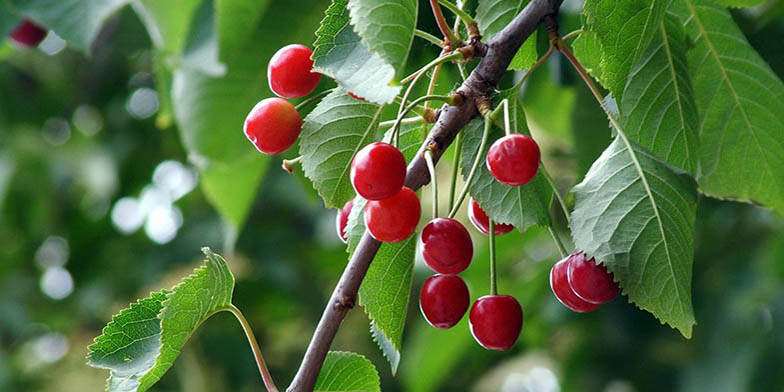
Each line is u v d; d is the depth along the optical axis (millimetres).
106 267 2146
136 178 2125
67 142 2127
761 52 1163
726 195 1062
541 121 1258
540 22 962
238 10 1180
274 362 2037
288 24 1192
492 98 964
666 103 1003
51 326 2248
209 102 1210
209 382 1966
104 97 2135
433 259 965
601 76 984
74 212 2178
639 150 963
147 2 1151
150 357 958
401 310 979
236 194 1284
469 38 954
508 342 981
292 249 2045
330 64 925
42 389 2096
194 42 1181
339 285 940
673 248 948
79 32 1137
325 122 979
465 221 1461
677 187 957
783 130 1045
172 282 2006
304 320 2096
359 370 998
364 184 929
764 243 1450
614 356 1675
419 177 954
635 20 949
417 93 1096
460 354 1571
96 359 955
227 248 1299
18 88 2104
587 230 956
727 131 1054
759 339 1438
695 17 1045
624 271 946
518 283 1517
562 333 1739
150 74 2137
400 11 905
